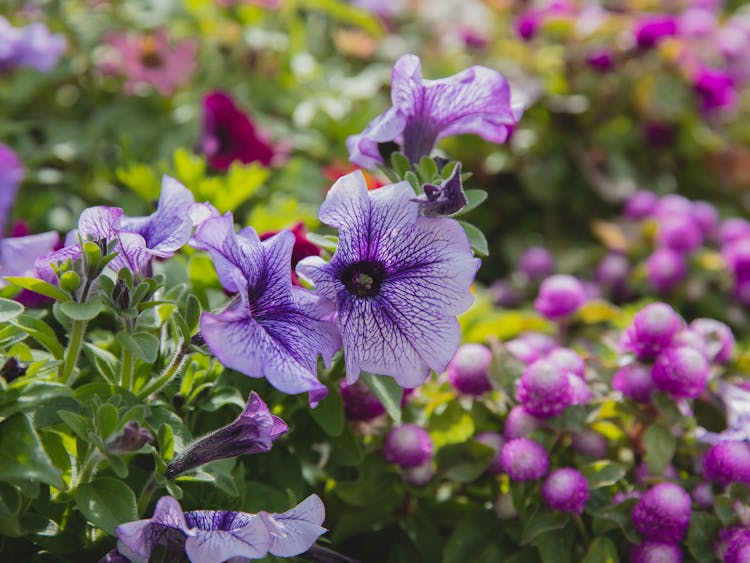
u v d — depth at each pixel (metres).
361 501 0.60
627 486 0.60
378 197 0.51
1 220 0.65
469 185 0.96
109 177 0.80
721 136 1.00
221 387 0.56
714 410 0.64
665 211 0.86
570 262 0.91
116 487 0.51
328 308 0.51
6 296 0.59
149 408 0.53
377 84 0.98
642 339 0.61
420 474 0.60
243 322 0.49
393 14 1.16
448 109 0.55
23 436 0.49
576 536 0.60
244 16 1.01
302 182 0.80
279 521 0.50
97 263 0.50
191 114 0.88
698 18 1.08
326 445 0.60
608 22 0.97
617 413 0.61
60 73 0.87
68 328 0.52
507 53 1.02
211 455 0.51
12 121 0.85
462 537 0.60
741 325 0.82
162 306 0.55
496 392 0.63
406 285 0.52
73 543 0.52
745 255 0.81
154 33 0.92
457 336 0.52
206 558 0.48
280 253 0.51
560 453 0.61
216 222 0.49
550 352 0.65
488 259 0.96
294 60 0.98
